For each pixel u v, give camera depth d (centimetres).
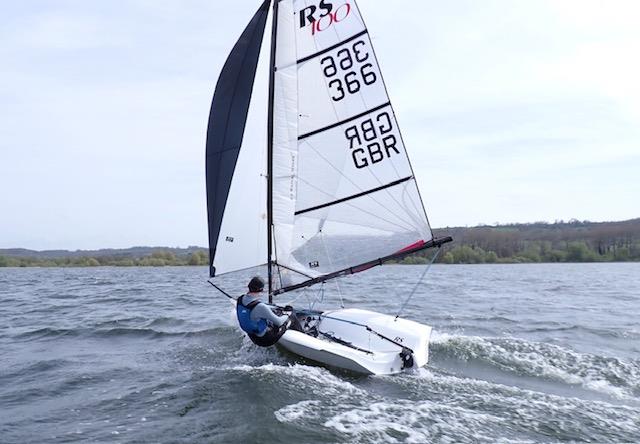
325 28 763
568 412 543
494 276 3475
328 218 782
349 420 511
